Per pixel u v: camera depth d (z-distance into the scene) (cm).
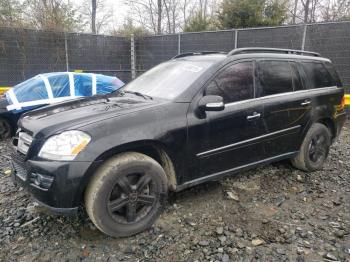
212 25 1616
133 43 1289
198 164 356
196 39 1164
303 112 455
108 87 736
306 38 965
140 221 323
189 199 397
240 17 1439
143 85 423
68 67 1195
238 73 394
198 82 362
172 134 329
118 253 297
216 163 371
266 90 417
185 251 300
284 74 446
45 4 1631
